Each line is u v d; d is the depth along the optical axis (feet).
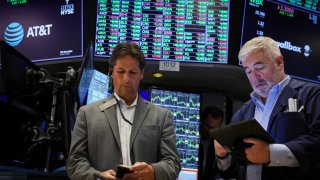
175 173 6.63
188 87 14.20
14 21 12.69
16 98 8.25
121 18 12.08
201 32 12.16
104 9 12.08
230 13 12.26
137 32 12.07
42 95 8.95
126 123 6.97
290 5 13.07
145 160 6.69
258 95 7.73
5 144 8.34
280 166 6.71
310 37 13.21
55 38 12.28
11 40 12.59
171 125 7.20
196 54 12.07
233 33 12.19
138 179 6.07
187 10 12.23
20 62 8.37
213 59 12.07
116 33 12.02
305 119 6.77
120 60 6.87
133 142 6.73
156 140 6.89
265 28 12.57
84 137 6.84
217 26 12.21
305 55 13.05
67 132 8.53
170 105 12.51
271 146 6.33
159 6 12.18
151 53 12.01
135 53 6.90
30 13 12.62
